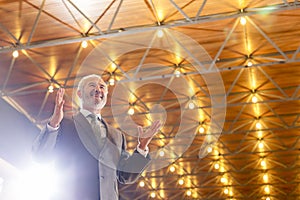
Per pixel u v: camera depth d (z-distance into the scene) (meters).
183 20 7.85
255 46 8.71
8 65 9.01
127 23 7.90
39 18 7.62
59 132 1.70
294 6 7.34
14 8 7.32
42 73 9.38
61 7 7.32
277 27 8.08
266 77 9.83
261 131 12.84
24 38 8.18
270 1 7.39
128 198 17.38
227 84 10.20
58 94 1.72
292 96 10.48
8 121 9.86
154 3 7.31
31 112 10.71
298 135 13.09
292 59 8.68
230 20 7.81
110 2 7.24
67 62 8.98
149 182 16.30
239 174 16.05
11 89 9.84
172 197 17.70
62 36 8.22
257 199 18.09
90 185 1.66
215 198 17.94
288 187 17.14
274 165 15.30
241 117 12.08
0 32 7.98
